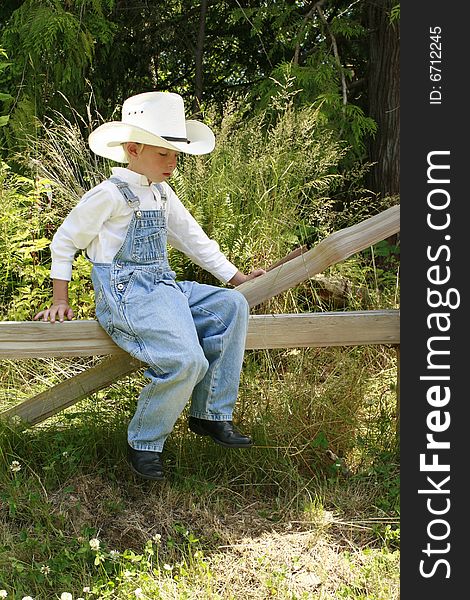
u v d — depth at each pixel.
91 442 3.21
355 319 3.22
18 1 6.34
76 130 4.78
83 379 3.17
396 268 5.09
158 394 2.81
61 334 2.96
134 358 3.11
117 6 6.67
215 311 2.96
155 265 2.94
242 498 3.10
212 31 7.21
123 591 2.50
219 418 2.96
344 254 3.17
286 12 6.15
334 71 5.85
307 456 3.33
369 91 6.11
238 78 7.33
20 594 2.49
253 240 4.21
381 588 2.58
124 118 3.05
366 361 3.93
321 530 2.90
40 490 2.98
